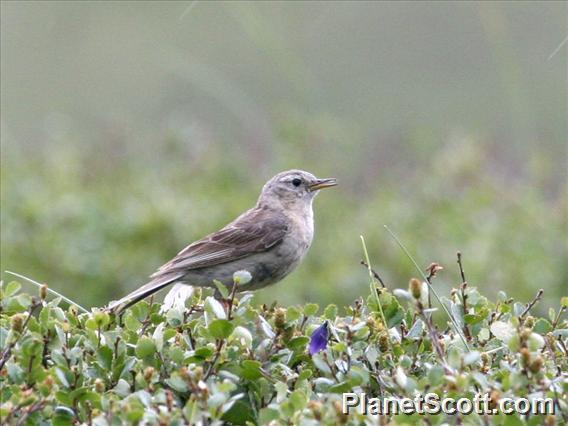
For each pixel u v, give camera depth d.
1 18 25.98
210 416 7.05
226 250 12.14
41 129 25.17
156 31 25.55
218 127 24.62
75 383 7.59
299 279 16.08
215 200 17.88
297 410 7.09
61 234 16.64
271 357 7.91
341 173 20.38
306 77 19.97
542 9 24.08
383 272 16.44
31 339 7.55
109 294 16.28
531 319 8.42
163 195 17.73
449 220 17.34
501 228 17.05
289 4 24.58
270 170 19.55
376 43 24.89
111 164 19.88
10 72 25.53
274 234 12.39
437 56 25.03
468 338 8.40
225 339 7.76
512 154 22.81
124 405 7.01
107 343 7.98
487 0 18.31
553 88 23.52
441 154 20.78
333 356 7.89
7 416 7.08
